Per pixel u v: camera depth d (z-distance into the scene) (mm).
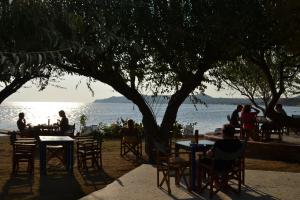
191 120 85562
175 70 13758
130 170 11719
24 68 3986
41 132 17125
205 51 13469
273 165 13008
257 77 22156
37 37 4434
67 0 8734
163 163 9523
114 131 22438
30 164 10992
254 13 12273
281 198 8281
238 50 12930
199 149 9062
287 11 11805
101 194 8500
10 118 132500
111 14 11289
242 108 18094
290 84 21500
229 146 8344
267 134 16266
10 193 8602
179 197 8328
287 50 13609
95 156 12281
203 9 12461
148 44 12695
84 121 23312
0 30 4387
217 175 8445
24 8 4492
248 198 8266
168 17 12477
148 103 14211
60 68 12539
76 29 5359
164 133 14047
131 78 13898
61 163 12742
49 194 8570
